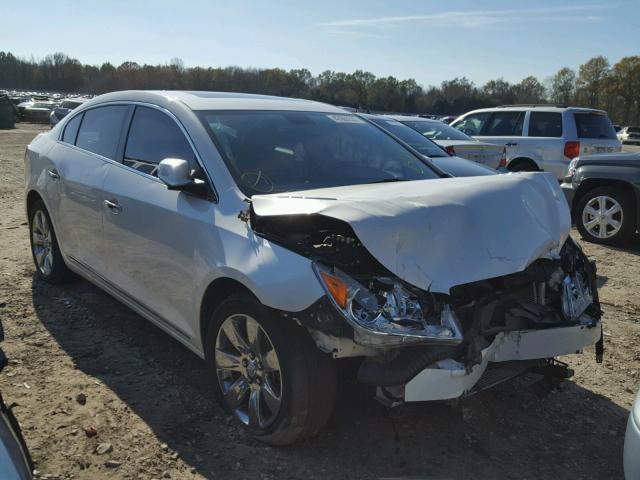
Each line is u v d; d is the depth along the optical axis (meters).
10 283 5.20
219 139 3.48
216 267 3.02
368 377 2.57
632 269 6.56
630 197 7.45
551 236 3.05
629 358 4.22
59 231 4.79
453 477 2.81
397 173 3.90
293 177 3.46
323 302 2.57
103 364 3.79
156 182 3.67
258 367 2.97
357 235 2.56
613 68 87.94
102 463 2.81
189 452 2.92
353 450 2.98
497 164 9.59
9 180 11.49
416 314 2.56
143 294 3.78
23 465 1.81
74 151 4.70
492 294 2.84
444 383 2.52
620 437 3.22
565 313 3.03
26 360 3.78
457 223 2.76
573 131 11.14
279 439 2.88
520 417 3.37
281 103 4.20
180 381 3.61
